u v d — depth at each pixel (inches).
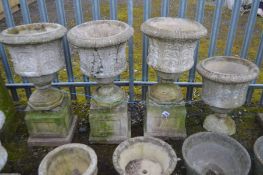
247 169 83.1
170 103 104.0
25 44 83.9
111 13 109.4
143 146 95.0
